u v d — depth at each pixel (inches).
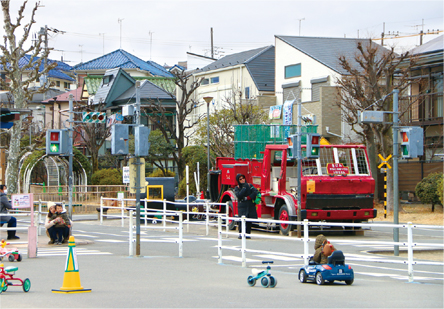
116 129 640.4
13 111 523.5
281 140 1082.7
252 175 1054.4
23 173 1876.2
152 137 2436.0
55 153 842.2
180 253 674.2
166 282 472.7
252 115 1946.4
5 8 1605.6
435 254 741.3
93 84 3189.0
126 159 2481.5
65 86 4328.3
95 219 1480.1
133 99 2719.0
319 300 382.6
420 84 1679.4
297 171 940.0
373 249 770.2
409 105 1505.9
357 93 1488.7
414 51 1745.8
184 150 2156.7
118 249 765.3
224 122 1956.2
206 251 740.7
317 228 987.9
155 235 986.1
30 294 406.3
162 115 2314.2
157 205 1330.0
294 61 2150.6
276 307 354.3
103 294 406.6
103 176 2226.9
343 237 948.6
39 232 980.6
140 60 4028.1
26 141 2539.4
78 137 3021.7
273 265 609.0
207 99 1609.3
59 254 699.4
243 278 499.2
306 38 2251.5
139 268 567.2
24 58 4247.0
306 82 2094.0
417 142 671.8
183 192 2073.1
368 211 949.2
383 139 1469.0
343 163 965.8
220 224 617.9
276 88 2235.5
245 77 2433.6
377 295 406.6
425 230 1118.4
